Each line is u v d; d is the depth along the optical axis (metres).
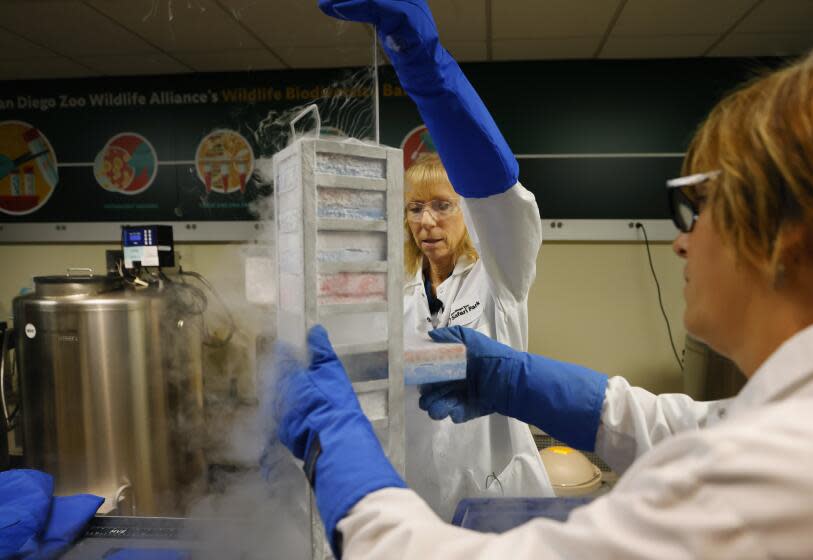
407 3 0.71
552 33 2.24
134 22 2.00
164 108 2.75
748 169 0.40
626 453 0.82
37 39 2.19
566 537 0.37
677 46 2.39
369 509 0.46
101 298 1.77
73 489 1.78
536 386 0.86
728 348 0.47
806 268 0.40
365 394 0.65
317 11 1.88
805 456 0.30
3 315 2.92
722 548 0.31
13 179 2.85
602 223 2.63
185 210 2.77
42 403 1.78
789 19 2.08
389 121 2.68
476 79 2.62
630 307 2.69
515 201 0.97
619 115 2.58
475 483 1.13
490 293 1.27
